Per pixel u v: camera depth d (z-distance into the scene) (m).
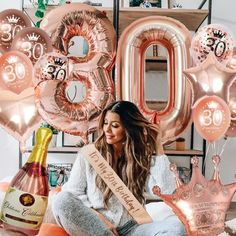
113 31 1.37
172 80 1.38
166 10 2.06
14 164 2.48
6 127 1.32
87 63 1.33
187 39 1.36
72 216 1.18
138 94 1.35
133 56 1.35
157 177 1.25
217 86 1.31
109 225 1.23
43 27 1.35
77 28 1.36
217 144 2.45
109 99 1.34
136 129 1.25
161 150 1.26
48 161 2.45
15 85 1.31
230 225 1.41
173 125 1.34
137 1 2.20
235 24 2.53
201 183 1.18
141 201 1.26
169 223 1.18
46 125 1.65
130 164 1.25
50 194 1.35
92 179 1.27
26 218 1.09
